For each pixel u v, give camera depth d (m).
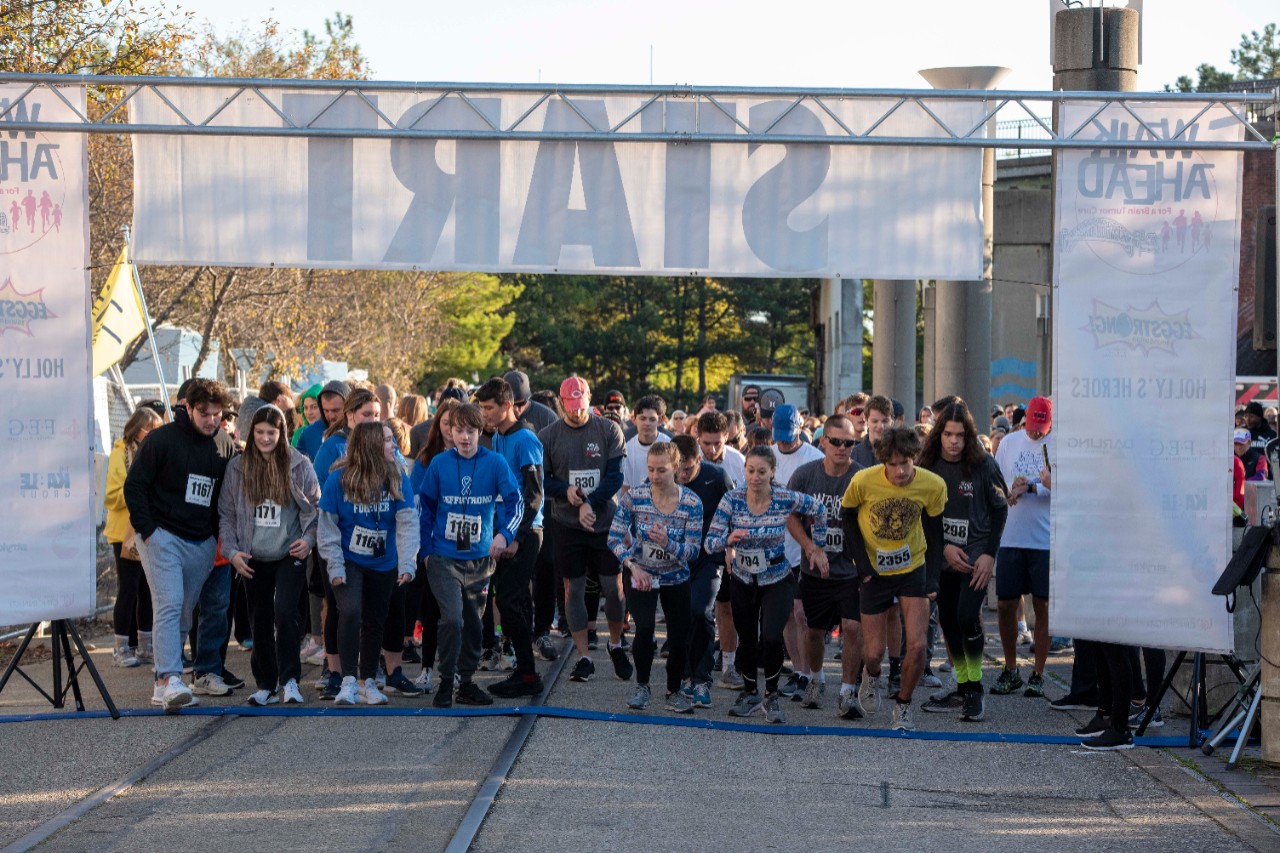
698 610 10.78
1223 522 10.05
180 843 7.10
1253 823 7.78
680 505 10.43
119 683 11.84
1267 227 9.63
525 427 11.45
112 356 15.52
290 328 33.31
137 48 18.77
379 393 13.14
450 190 10.47
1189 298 10.16
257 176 10.47
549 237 10.50
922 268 10.44
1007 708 11.22
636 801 8.03
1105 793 8.47
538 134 10.36
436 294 50.97
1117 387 10.19
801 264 10.47
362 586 10.64
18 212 10.36
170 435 10.38
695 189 10.49
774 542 10.18
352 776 8.47
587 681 12.09
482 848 7.04
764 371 88.62
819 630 10.87
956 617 10.64
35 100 10.35
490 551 10.70
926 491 9.82
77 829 7.35
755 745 9.62
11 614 10.35
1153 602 10.02
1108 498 10.12
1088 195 10.23
